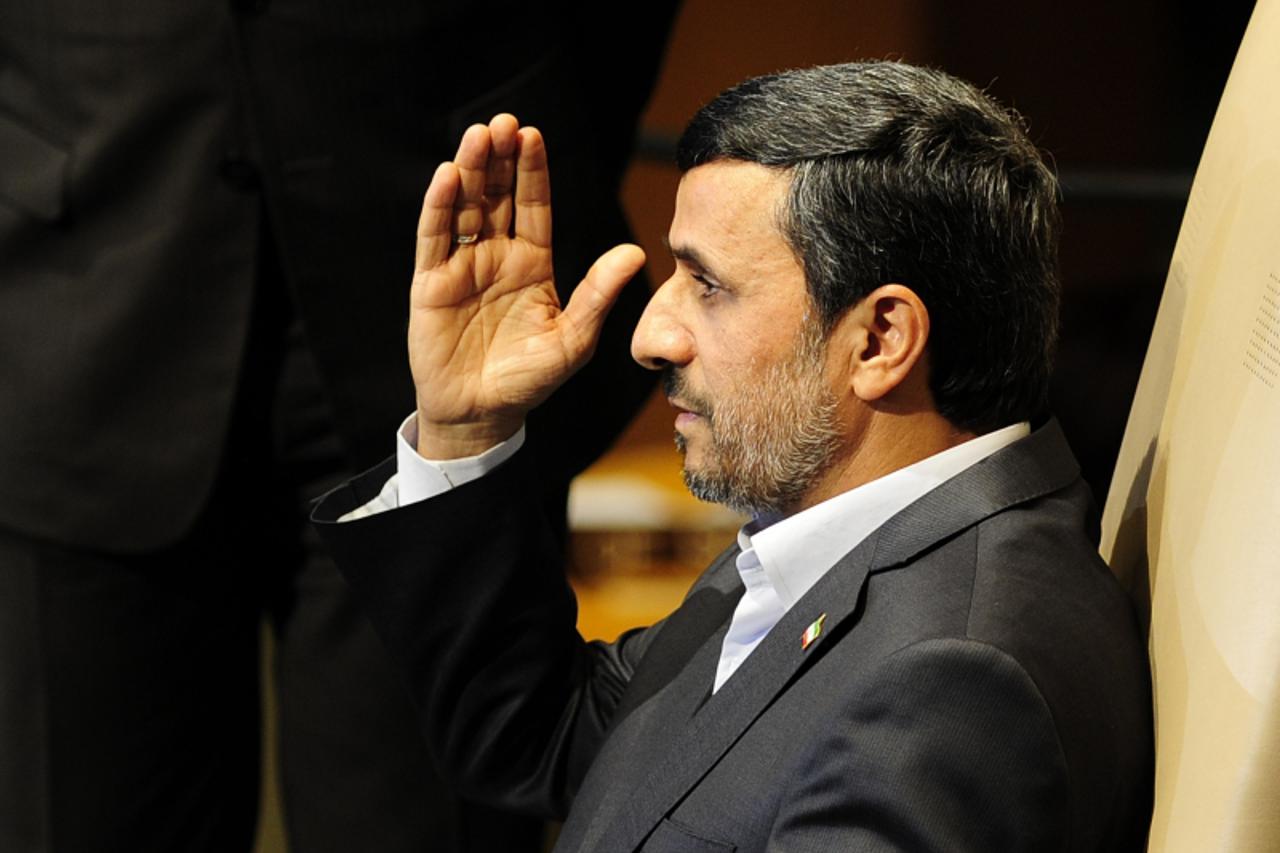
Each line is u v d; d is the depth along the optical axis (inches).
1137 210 440.8
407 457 191.6
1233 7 442.0
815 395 156.8
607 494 420.8
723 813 152.2
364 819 243.0
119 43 212.4
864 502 157.6
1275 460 135.1
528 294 188.7
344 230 218.5
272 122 213.9
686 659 180.2
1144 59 457.1
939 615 144.9
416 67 217.2
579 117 233.5
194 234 216.1
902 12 460.1
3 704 229.9
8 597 227.6
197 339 218.2
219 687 240.4
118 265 216.7
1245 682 130.8
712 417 161.8
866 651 147.4
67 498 221.0
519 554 190.7
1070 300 434.6
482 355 187.5
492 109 223.3
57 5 212.5
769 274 155.7
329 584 236.5
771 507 163.2
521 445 192.4
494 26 221.8
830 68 158.7
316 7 212.4
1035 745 138.2
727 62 460.4
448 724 197.2
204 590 232.7
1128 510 171.0
